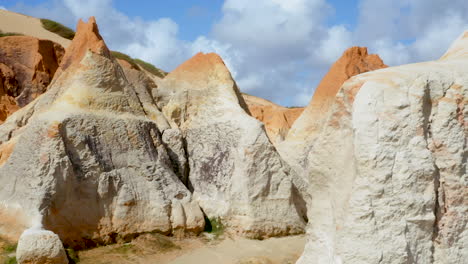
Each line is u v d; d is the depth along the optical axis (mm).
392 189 6441
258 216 13672
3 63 30094
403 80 6875
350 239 6434
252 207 13727
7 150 15547
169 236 13375
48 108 15055
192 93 18031
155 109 17266
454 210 6648
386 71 7297
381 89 6812
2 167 13414
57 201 11969
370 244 6316
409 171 6480
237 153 14469
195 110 17750
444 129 6781
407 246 6324
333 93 20266
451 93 6910
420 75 6957
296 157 19469
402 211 6398
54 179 11953
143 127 14766
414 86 6820
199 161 15672
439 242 6609
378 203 6422
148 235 13031
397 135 6598
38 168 11969
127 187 13258
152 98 18062
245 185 13945
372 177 6484
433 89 6938
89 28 18578
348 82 7434
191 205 14094
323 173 7719
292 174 14977
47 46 32281
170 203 13742
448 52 9586
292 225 13992
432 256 6539
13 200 12156
